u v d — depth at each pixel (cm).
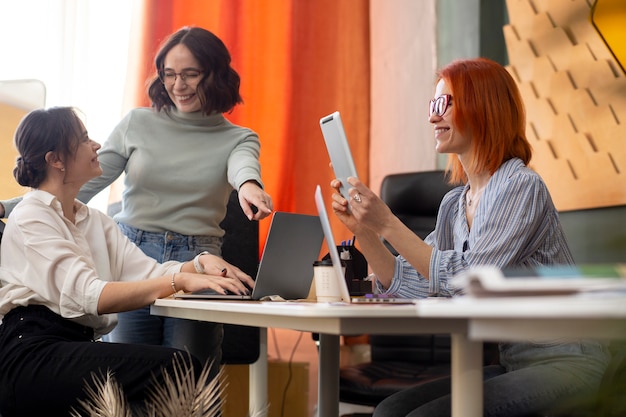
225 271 236
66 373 200
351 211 203
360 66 446
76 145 233
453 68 206
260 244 417
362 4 448
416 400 186
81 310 215
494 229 189
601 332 97
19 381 203
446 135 207
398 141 434
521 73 358
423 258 190
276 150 429
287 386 386
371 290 210
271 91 431
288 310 137
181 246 270
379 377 297
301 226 219
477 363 131
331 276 189
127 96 399
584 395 91
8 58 390
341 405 393
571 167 330
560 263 194
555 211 196
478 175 207
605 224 319
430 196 330
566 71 331
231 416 348
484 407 161
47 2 396
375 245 210
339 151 195
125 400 198
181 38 270
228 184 284
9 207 256
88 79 401
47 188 234
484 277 95
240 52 425
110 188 391
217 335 269
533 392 164
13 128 292
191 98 272
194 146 277
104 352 202
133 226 271
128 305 217
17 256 221
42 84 296
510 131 202
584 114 321
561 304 89
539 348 181
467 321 131
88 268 219
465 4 405
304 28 439
